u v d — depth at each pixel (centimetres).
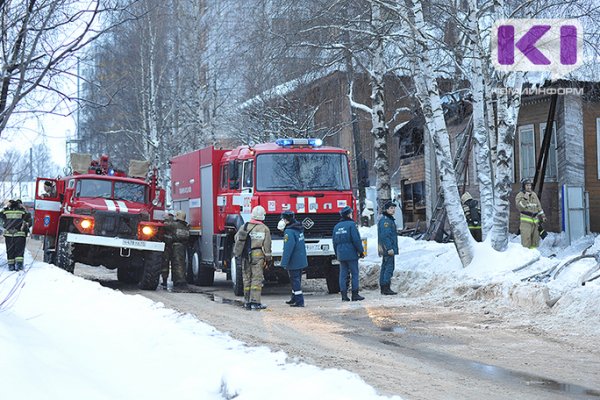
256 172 1678
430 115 1756
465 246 1599
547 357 882
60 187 2045
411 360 870
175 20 3903
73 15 912
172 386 660
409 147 3591
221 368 707
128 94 4056
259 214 1449
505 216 1619
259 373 666
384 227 1622
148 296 1720
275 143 1738
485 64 1728
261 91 2988
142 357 792
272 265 1667
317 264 1700
